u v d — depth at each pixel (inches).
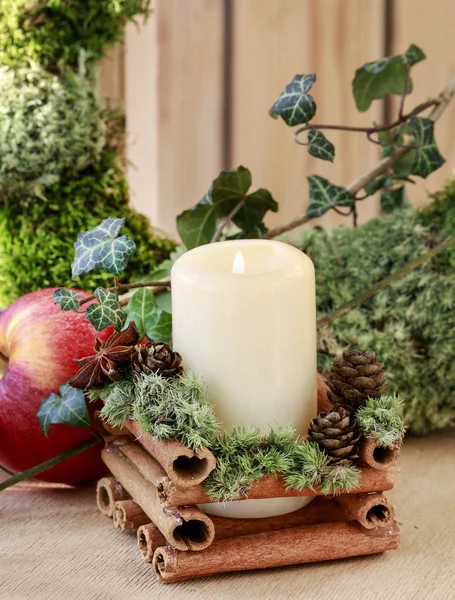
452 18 41.1
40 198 29.4
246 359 23.0
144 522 24.5
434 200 29.7
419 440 29.0
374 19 40.8
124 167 31.5
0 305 30.1
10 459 26.0
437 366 28.3
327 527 23.4
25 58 28.8
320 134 27.9
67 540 24.6
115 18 29.7
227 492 22.1
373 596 22.6
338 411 22.7
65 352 25.2
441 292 28.1
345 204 29.3
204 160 40.5
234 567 22.9
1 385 25.5
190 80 39.4
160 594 22.7
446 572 23.3
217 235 27.7
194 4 38.7
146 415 22.3
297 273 23.1
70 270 29.4
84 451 26.0
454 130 42.4
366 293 27.8
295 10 40.1
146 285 25.3
